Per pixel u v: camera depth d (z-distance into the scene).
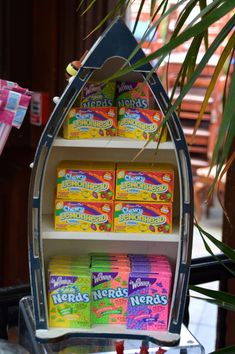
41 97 2.89
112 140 1.50
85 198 1.53
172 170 1.53
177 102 1.09
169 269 1.59
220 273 1.97
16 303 1.80
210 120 5.44
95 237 1.53
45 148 1.46
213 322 3.48
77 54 2.84
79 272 1.56
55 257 1.66
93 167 1.55
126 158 1.66
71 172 1.52
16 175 3.02
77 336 1.56
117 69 1.55
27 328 1.64
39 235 1.50
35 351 1.55
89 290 1.55
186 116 5.46
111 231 1.54
